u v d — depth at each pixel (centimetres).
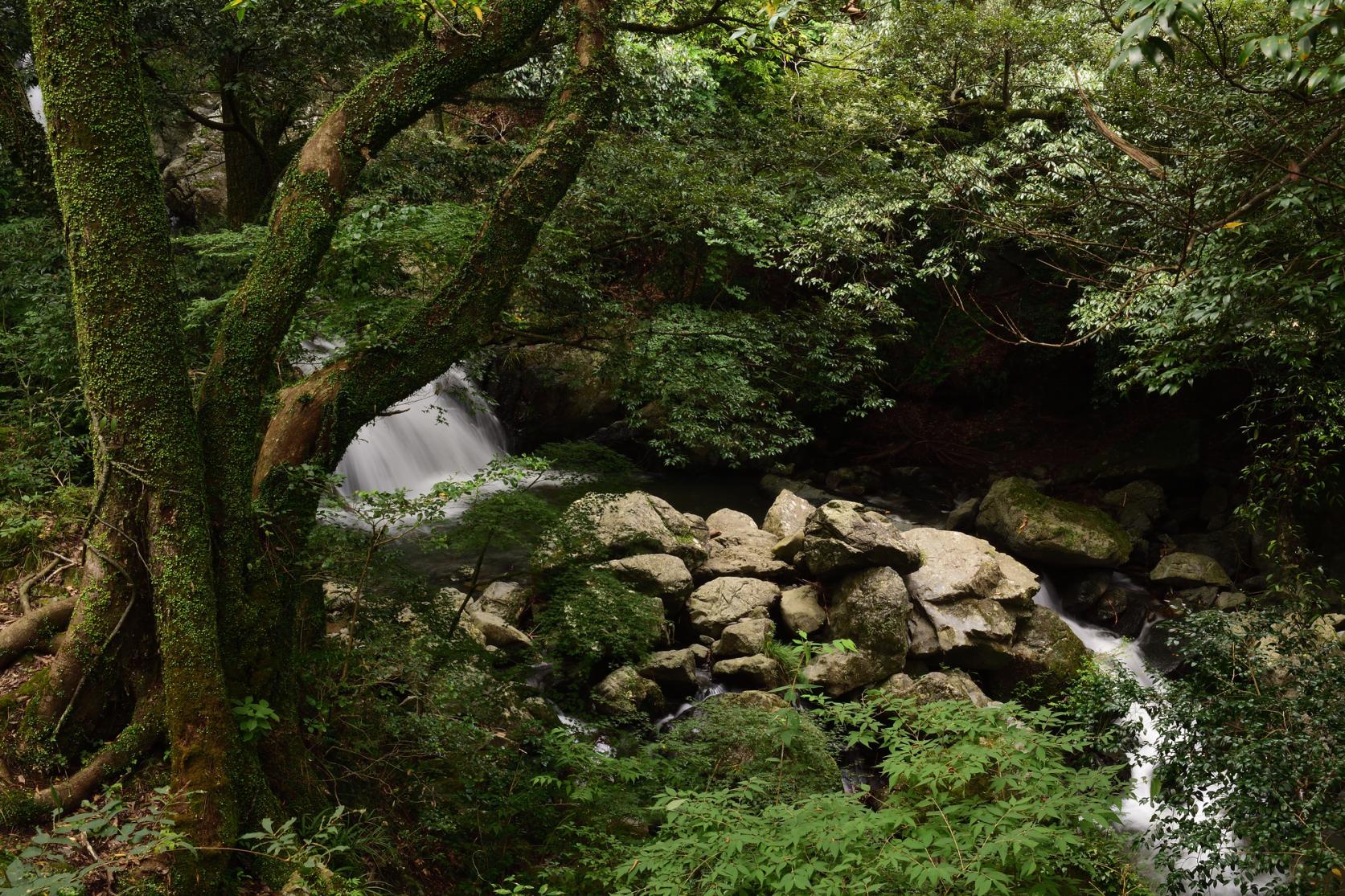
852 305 1135
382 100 534
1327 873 528
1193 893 658
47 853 356
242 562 492
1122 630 1073
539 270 791
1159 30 285
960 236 1117
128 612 470
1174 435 1405
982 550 991
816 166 1124
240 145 1091
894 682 890
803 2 1041
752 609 952
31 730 454
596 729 745
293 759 501
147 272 452
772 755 622
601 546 766
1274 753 570
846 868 353
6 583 578
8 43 945
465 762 593
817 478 1506
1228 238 494
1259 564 1156
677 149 988
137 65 452
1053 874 413
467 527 662
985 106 1247
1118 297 655
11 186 962
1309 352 559
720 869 369
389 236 666
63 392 767
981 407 1617
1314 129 458
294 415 529
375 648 599
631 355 834
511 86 1084
